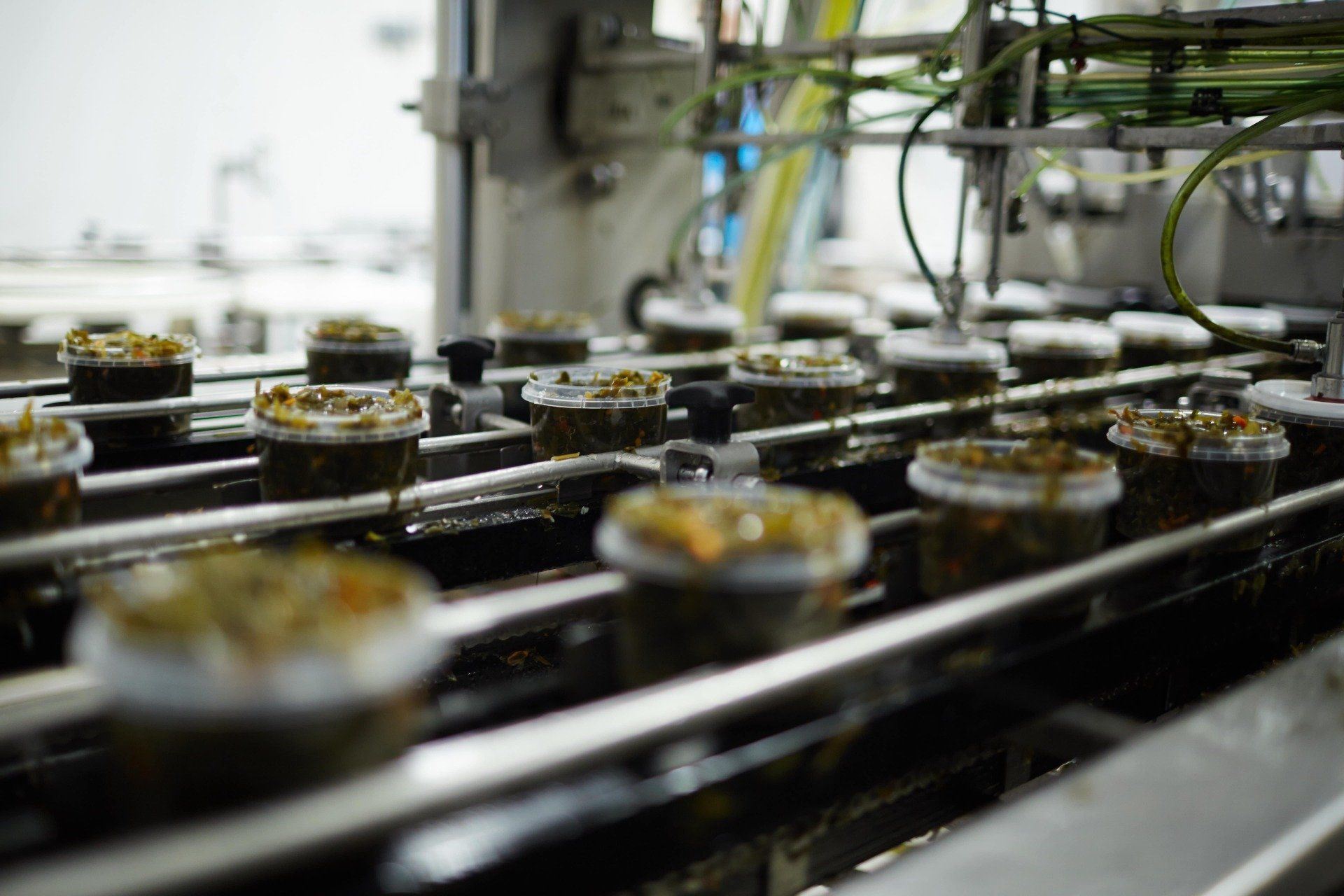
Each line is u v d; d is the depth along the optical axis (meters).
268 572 0.71
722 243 1.59
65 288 1.91
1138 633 0.91
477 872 0.66
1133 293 1.88
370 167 3.19
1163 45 1.14
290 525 0.92
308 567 0.72
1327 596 1.07
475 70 1.72
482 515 1.03
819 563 0.76
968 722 0.82
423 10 3.19
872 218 3.15
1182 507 0.98
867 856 0.85
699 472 1.00
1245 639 1.03
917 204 3.06
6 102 2.57
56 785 0.77
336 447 0.95
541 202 1.80
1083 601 0.88
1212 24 1.12
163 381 1.14
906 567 0.91
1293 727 0.81
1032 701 0.85
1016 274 2.14
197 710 0.57
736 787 0.75
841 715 0.79
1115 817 0.75
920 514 0.89
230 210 2.93
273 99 2.96
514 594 0.82
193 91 2.82
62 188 2.68
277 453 0.96
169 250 2.29
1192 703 1.00
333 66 3.05
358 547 0.96
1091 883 0.69
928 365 1.29
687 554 0.75
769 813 0.77
